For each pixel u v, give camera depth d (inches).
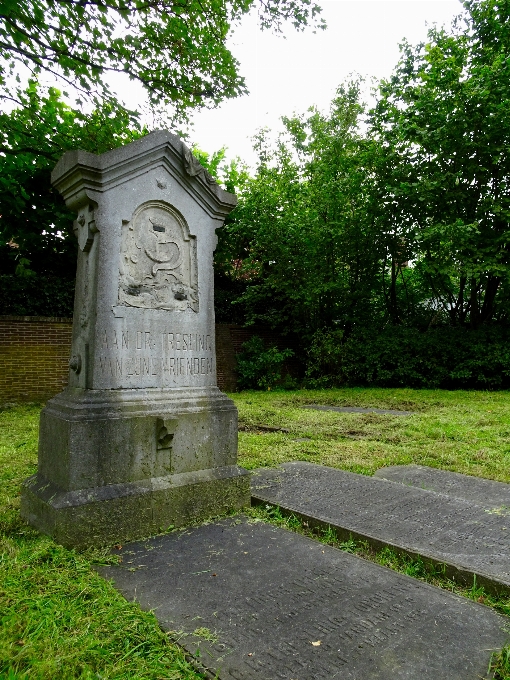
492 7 542.0
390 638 86.0
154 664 78.4
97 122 403.5
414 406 420.2
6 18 293.6
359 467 211.8
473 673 76.8
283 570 113.1
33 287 489.7
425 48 555.5
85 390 140.1
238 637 86.4
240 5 362.3
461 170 527.5
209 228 169.5
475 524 141.2
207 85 405.4
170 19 355.9
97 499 128.7
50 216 478.9
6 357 449.4
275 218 604.1
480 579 108.7
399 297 705.0
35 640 83.1
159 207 156.9
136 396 144.9
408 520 144.2
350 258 630.5
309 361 629.9
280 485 180.9
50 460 140.0
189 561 118.4
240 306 645.3
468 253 529.3
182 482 145.6
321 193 599.5
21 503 146.9
